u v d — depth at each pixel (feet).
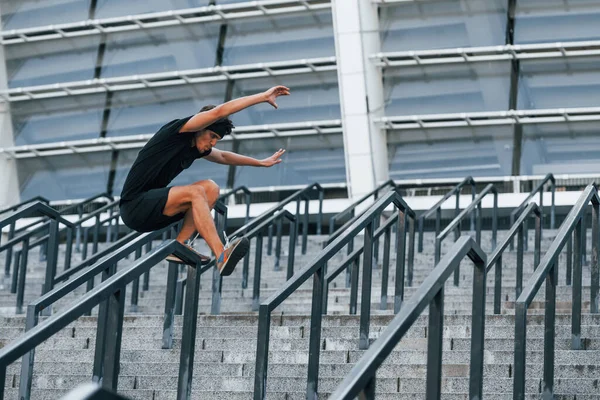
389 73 70.54
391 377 23.94
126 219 22.77
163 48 74.84
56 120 77.61
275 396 24.02
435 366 16.56
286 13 71.56
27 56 77.87
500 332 26.66
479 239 44.78
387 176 70.79
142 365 26.63
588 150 68.28
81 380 26.17
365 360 14.92
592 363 23.95
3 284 47.78
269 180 72.90
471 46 68.64
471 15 69.05
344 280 42.57
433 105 69.72
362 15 68.64
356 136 69.97
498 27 68.59
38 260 55.21
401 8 70.03
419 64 69.62
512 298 35.29
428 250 48.73
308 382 21.75
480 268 18.76
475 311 18.66
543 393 21.45
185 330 21.31
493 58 68.39
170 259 21.26
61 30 75.82
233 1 72.02
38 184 78.07
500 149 69.46
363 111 69.46
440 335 16.70
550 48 67.15
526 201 47.60
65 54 77.15
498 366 23.71
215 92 74.59
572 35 67.41
